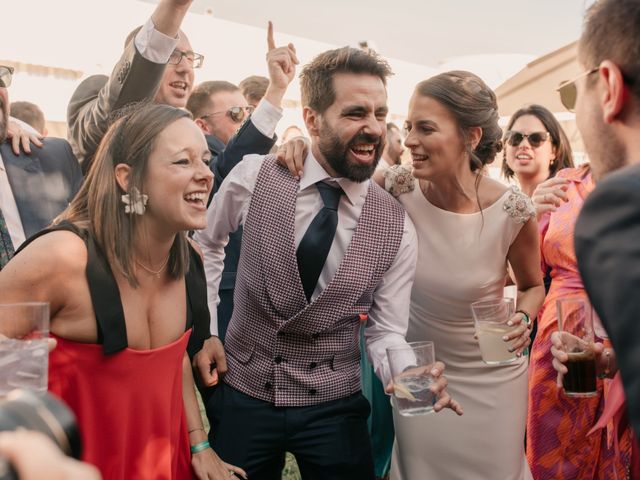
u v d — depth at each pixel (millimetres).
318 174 2504
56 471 531
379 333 2668
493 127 2658
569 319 2354
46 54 6773
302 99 2537
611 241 924
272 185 2514
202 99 4465
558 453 3234
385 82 2463
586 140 1241
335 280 2436
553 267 3404
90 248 1883
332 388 2512
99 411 1886
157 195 1916
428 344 2234
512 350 2504
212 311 2750
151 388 1976
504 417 2893
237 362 2578
